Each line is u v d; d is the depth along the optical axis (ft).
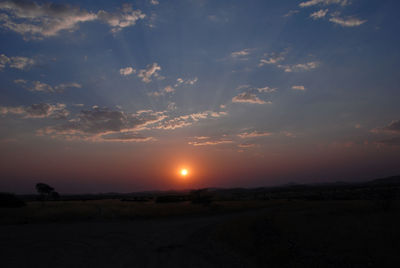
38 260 35.19
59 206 122.21
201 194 136.56
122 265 32.12
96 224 75.61
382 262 28.63
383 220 61.11
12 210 98.37
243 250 39.04
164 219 88.43
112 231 61.82
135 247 43.47
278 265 30.83
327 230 49.11
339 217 70.38
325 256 31.91
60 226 71.31
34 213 92.94
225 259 34.45
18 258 36.55
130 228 66.95
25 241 49.83
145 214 97.14
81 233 58.90
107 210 106.01
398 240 39.34
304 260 31.01
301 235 45.11
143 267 31.17
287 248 35.53
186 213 104.94
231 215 97.86
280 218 70.64
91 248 42.80
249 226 59.82
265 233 48.91
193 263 32.81
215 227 66.23
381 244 36.78
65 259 35.50
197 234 56.54
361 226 52.54
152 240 50.01
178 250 40.83
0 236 55.98
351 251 33.65
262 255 34.78
